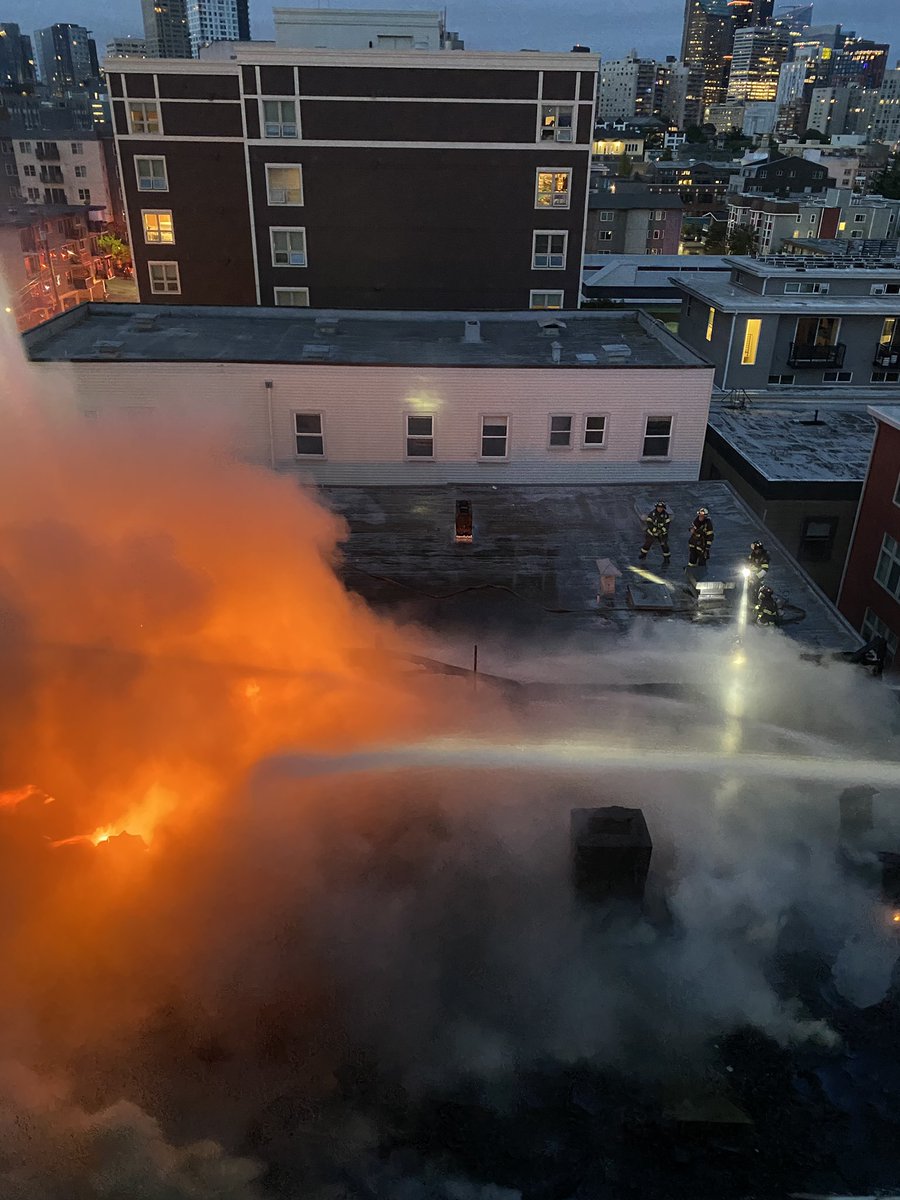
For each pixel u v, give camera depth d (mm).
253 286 42625
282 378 23547
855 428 31062
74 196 88688
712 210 125125
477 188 37125
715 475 30219
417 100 35344
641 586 18078
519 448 24766
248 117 35500
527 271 38875
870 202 94312
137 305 30500
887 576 23000
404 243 38125
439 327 30266
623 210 89750
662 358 26203
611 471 25141
